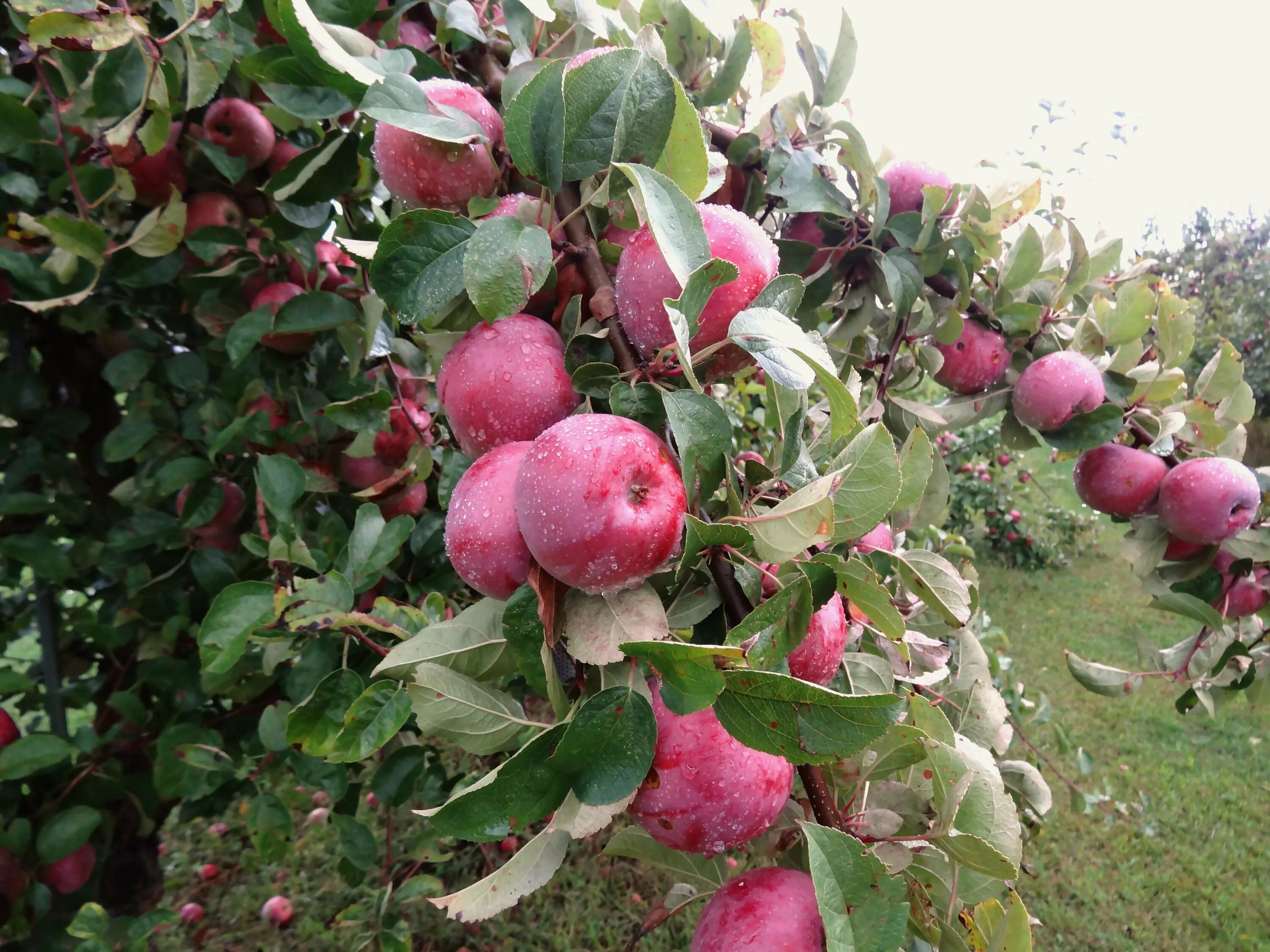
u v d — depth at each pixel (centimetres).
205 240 173
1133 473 192
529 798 74
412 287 89
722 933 85
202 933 350
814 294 177
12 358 197
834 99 164
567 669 88
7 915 172
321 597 127
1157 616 714
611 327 91
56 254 163
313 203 145
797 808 105
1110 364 195
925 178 184
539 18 114
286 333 163
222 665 128
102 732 213
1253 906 394
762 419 411
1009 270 186
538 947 356
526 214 95
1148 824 447
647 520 75
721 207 94
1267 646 206
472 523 84
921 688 141
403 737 198
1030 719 322
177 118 177
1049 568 855
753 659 74
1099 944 372
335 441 195
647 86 85
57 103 149
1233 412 198
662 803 83
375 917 190
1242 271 1062
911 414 188
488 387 92
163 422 195
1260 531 195
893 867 92
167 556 211
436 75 123
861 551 130
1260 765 504
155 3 160
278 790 218
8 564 205
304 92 125
